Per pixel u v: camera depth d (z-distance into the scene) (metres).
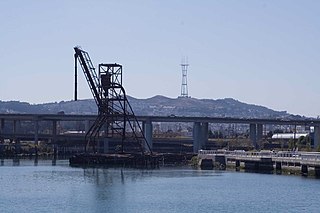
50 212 100.31
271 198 114.81
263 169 180.38
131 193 123.75
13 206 106.00
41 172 173.62
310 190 125.31
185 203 109.75
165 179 152.75
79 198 116.19
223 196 118.56
